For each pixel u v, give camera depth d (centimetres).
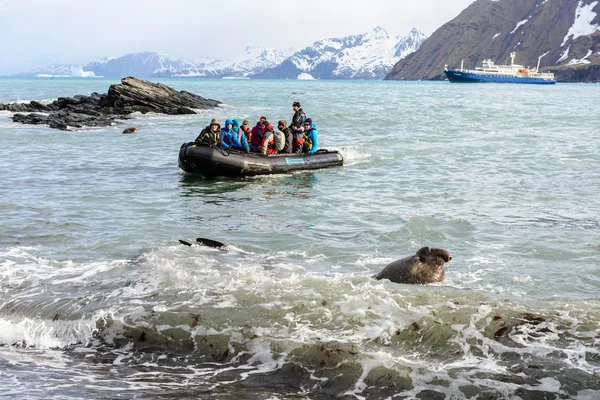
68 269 839
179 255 884
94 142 2634
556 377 520
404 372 539
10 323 677
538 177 1728
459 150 2350
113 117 3953
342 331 608
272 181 1714
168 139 2758
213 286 727
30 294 739
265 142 1830
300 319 633
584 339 574
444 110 4934
